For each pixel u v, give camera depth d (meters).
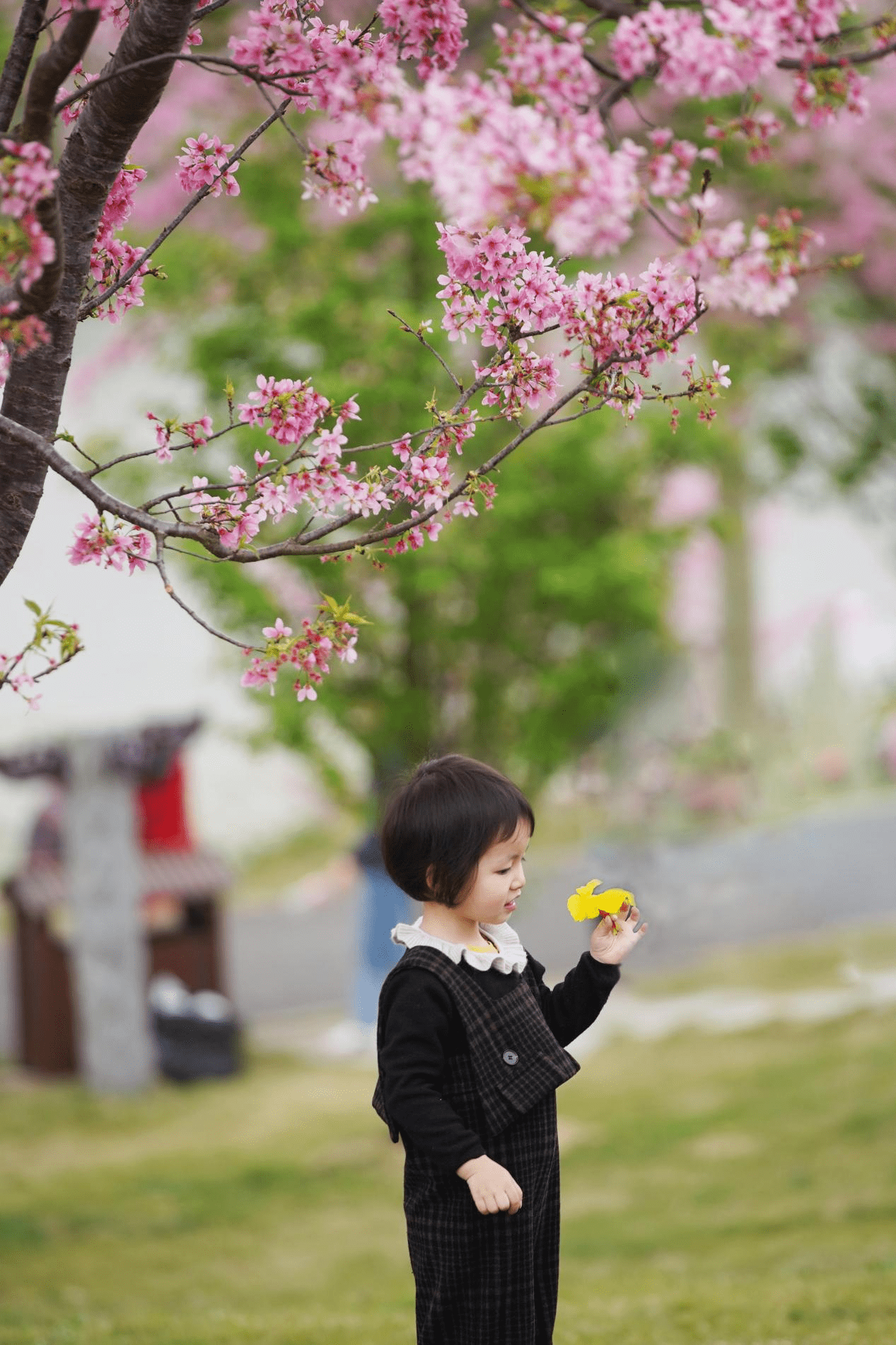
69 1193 10.12
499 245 3.20
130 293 3.42
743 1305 6.14
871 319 12.15
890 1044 11.86
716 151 2.52
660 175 2.47
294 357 10.09
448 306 3.28
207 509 3.15
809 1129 10.20
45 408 3.18
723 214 10.79
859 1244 7.62
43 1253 8.88
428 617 10.59
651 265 3.15
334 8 7.93
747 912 16.33
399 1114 2.96
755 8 2.59
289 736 10.38
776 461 12.97
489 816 3.08
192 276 10.09
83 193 3.05
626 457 10.37
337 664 10.52
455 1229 2.98
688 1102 11.32
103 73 2.98
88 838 12.48
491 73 2.54
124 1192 10.09
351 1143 10.95
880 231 11.31
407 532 3.25
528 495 9.77
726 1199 9.10
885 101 10.77
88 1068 12.57
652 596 10.43
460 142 2.37
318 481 3.15
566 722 10.62
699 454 10.60
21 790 25.77
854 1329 5.39
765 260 2.49
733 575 22.09
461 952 3.12
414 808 3.13
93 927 12.54
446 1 2.85
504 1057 3.03
